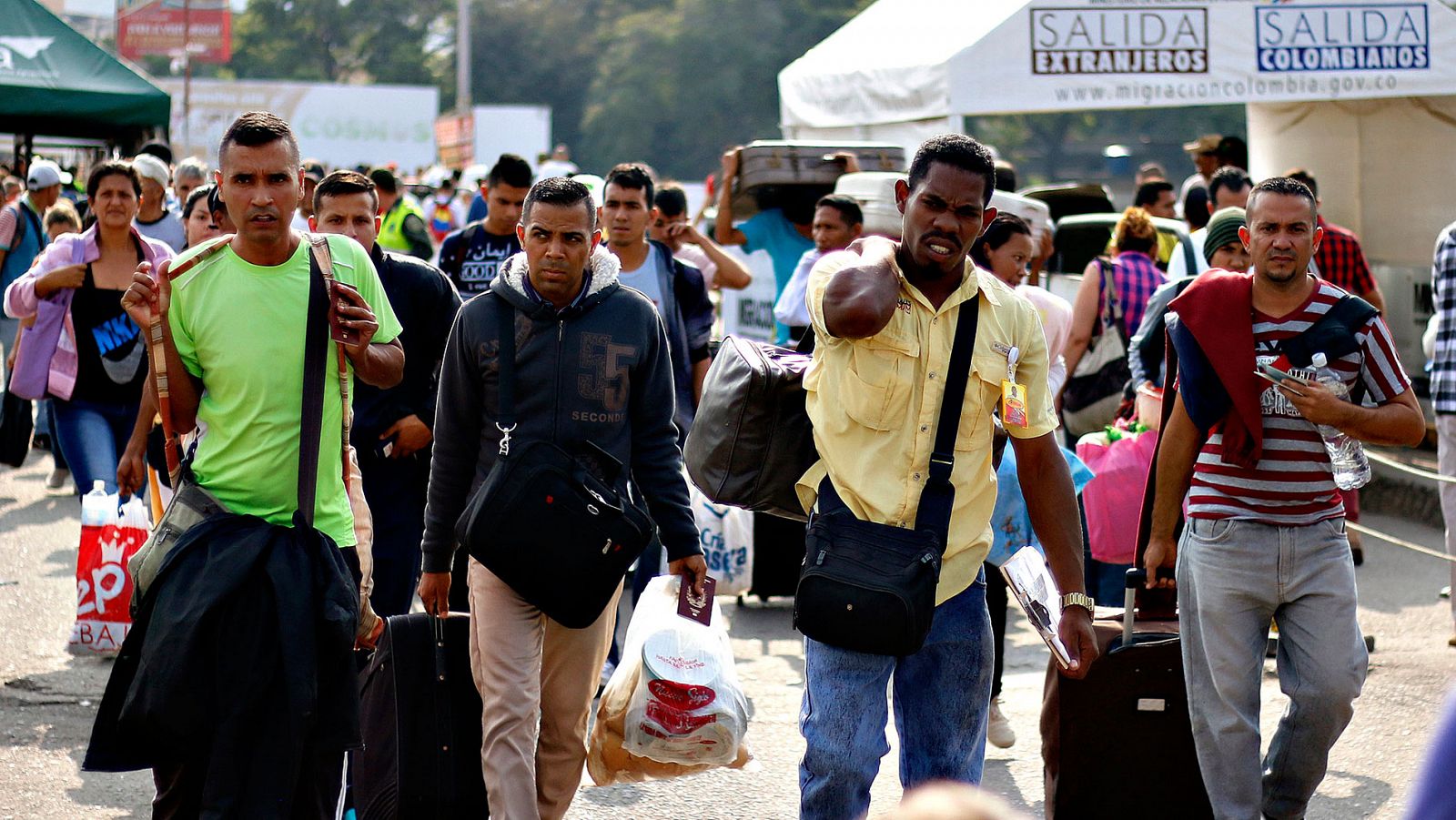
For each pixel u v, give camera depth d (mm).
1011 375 3689
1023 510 5441
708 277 8570
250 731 3656
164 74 89125
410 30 92312
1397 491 10633
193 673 3600
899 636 3506
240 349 3795
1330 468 4371
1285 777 4512
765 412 3881
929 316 3645
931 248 3570
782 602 8203
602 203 6930
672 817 5016
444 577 4395
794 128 13680
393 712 4332
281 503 3838
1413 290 11781
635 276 6551
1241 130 69375
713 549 7582
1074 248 11508
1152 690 4531
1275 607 4402
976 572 3768
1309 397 4230
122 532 6191
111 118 13812
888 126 12047
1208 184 10672
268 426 3822
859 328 3482
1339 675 4316
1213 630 4395
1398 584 8461
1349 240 8719
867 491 3631
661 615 4438
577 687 4371
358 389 5117
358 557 4012
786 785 5336
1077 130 74312
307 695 3643
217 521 3744
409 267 5184
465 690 4371
